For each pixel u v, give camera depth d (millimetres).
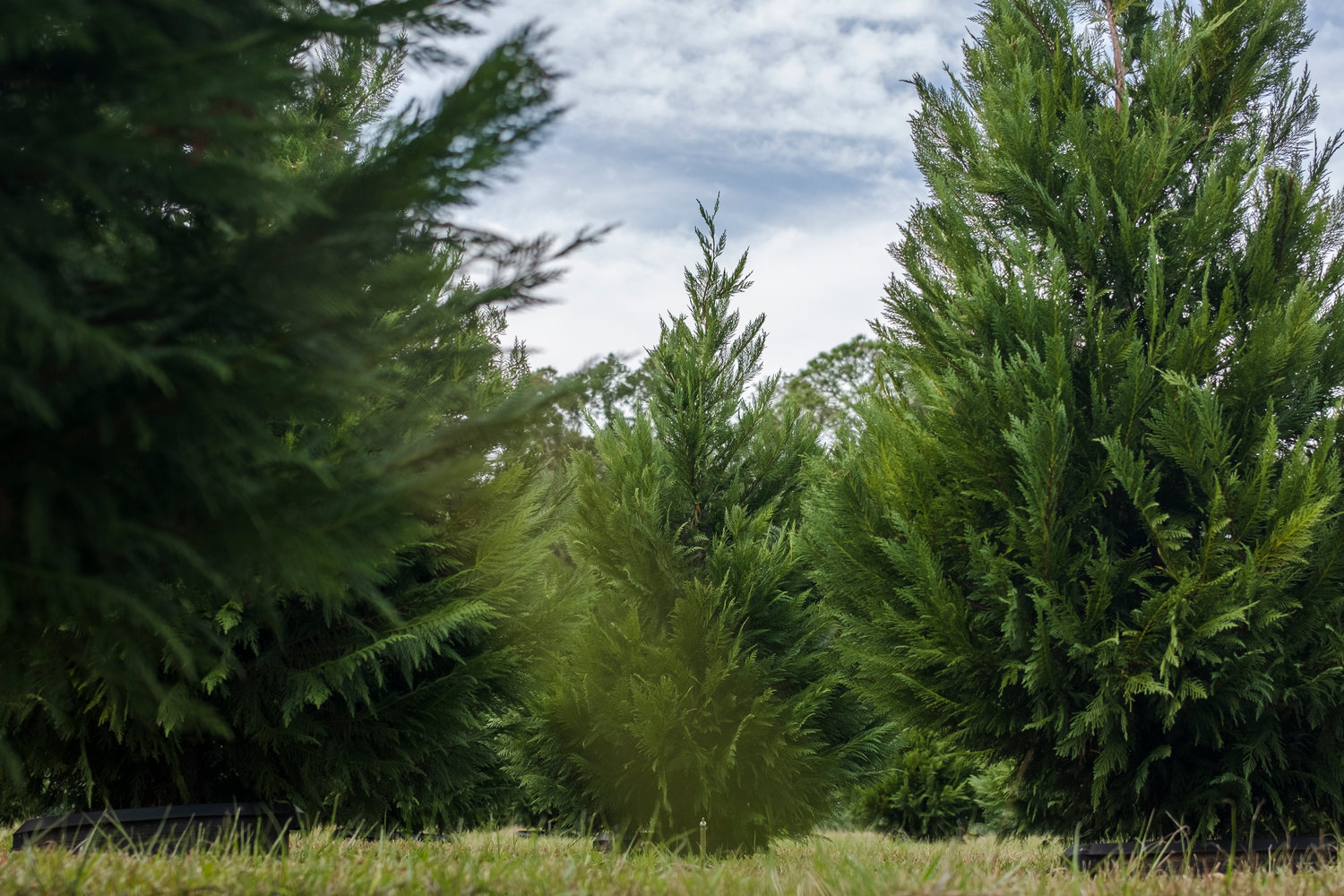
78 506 2133
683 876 2930
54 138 1835
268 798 5094
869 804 12383
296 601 4918
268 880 2592
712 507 7770
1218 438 5742
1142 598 6133
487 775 7641
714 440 7832
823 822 7211
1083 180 6898
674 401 7809
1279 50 7145
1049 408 6094
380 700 5352
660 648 6781
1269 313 6055
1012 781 6777
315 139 3252
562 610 5996
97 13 1861
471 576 5504
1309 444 6121
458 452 2537
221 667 4332
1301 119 6918
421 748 5348
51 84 2045
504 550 5504
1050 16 7832
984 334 6773
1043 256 6988
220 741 5141
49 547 2068
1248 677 5398
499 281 2471
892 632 6402
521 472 5645
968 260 7191
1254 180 6523
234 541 2217
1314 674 5590
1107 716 5668
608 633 7008
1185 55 7039
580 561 7484
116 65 2018
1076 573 6109
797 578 7488
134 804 5094
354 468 2418
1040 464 5914
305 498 2320
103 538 2137
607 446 7652
